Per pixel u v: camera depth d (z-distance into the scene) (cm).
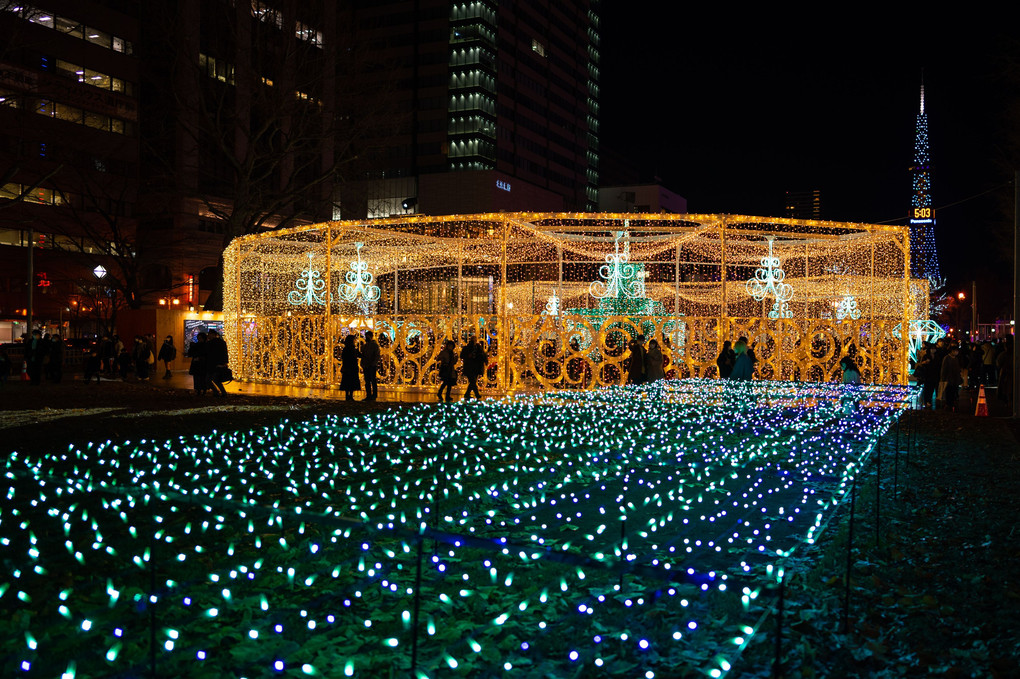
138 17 5725
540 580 561
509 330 2261
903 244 2295
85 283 4956
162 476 973
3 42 4750
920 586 563
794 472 1031
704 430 1416
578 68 12075
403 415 1652
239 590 532
